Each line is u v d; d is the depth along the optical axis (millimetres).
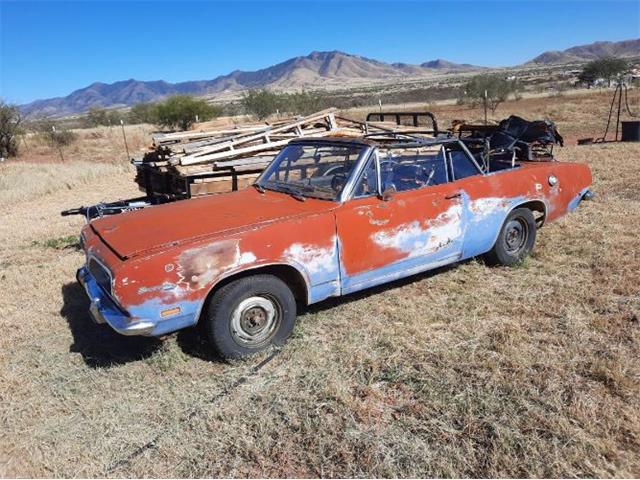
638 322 4520
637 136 15539
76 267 7121
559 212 6312
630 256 5961
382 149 4820
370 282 4816
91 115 52000
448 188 5223
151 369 4312
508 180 5711
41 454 3402
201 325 4348
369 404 3668
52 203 12773
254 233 4125
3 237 9211
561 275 5660
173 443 3412
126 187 14727
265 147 7004
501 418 3412
